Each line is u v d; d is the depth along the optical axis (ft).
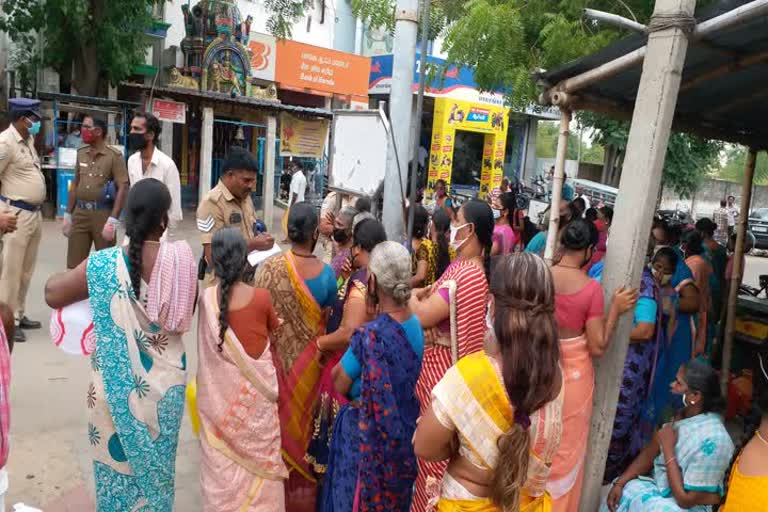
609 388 10.03
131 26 42.88
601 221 22.25
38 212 19.16
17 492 11.51
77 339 8.95
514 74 21.67
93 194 19.12
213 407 9.51
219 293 9.45
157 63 50.06
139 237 8.68
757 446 7.87
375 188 17.37
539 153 155.43
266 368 9.72
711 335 18.86
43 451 12.96
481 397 5.90
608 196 65.92
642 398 12.70
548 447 6.33
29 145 18.81
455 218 11.14
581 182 69.10
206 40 46.70
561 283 9.77
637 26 9.52
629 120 13.83
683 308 14.82
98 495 9.02
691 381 9.73
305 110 47.21
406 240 15.07
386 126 14.52
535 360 5.86
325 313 11.61
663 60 9.22
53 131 39.17
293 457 11.15
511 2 22.04
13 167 18.22
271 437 9.83
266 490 9.75
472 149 75.00
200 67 46.37
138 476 8.82
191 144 53.83
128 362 8.63
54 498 11.43
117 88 48.52
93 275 8.52
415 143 13.76
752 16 8.46
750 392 16.71
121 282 8.55
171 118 43.06
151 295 8.77
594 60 11.07
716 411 9.70
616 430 12.51
